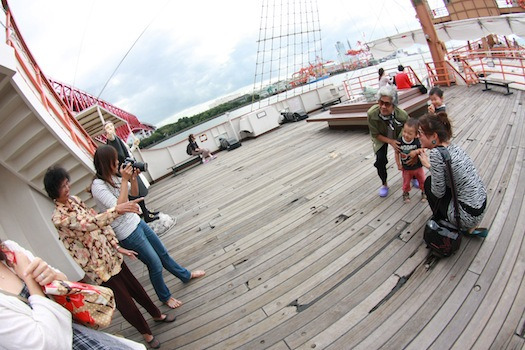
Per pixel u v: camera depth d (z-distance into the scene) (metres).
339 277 2.57
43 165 4.23
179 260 3.69
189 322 2.57
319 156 5.98
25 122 3.70
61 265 4.06
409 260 2.54
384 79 7.63
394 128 3.20
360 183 4.23
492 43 16.47
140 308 2.95
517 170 3.51
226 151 9.91
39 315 1.08
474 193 2.24
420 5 10.73
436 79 11.11
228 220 4.38
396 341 1.91
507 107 6.24
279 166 6.18
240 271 3.06
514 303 1.94
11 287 1.12
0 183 3.93
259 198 4.82
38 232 4.04
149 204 6.79
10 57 3.20
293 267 2.87
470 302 2.03
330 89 12.03
